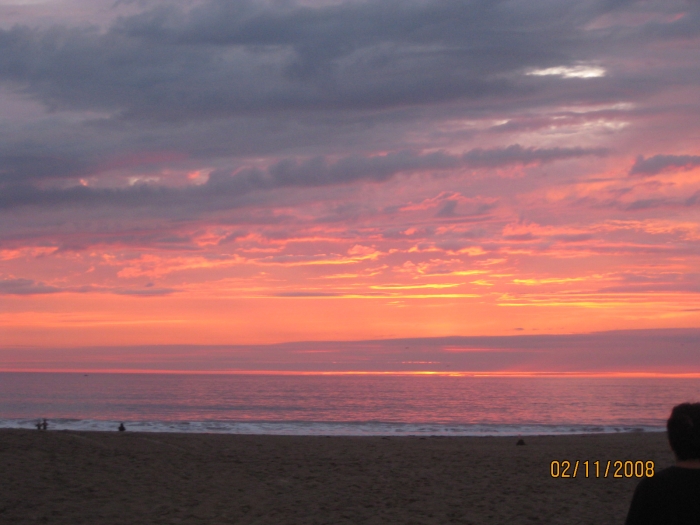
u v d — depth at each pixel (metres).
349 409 68.81
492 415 59.50
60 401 82.31
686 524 2.73
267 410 66.31
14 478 9.91
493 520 8.46
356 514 8.69
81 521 7.90
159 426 36.25
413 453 15.05
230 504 9.08
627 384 195.88
